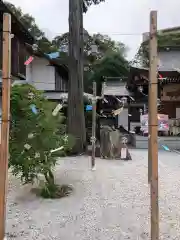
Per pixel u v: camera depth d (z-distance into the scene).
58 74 19.47
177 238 3.27
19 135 4.49
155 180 2.88
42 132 4.55
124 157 8.94
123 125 17.33
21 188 5.42
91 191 5.26
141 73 12.37
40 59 17.25
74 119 10.55
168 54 16.55
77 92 10.73
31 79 17.19
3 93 2.89
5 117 2.89
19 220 3.84
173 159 9.19
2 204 2.88
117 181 6.02
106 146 9.30
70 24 10.80
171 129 13.70
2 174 2.88
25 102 4.55
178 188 5.46
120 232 3.45
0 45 10.45
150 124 2.88
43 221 3.81
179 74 12.10
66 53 13.56
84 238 3.28
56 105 5.00
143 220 3.84
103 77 24.98
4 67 2.89
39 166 4.61
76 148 10.17
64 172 6.95
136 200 4.72
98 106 15.90
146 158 9.28
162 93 14.26
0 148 2.89
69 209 4.29
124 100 14.41
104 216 4.00
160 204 4.51
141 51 18.95
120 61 26.84
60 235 3.36
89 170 7.22
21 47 12.89
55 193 4.97
